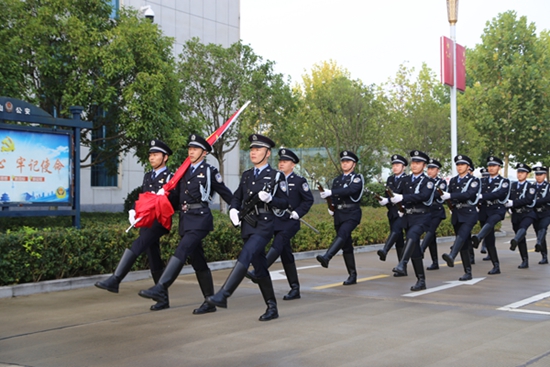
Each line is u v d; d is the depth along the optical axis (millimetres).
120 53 13078
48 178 10117
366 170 27625
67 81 13156
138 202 7184
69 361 5312
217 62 17719
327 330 6355
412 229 9148
